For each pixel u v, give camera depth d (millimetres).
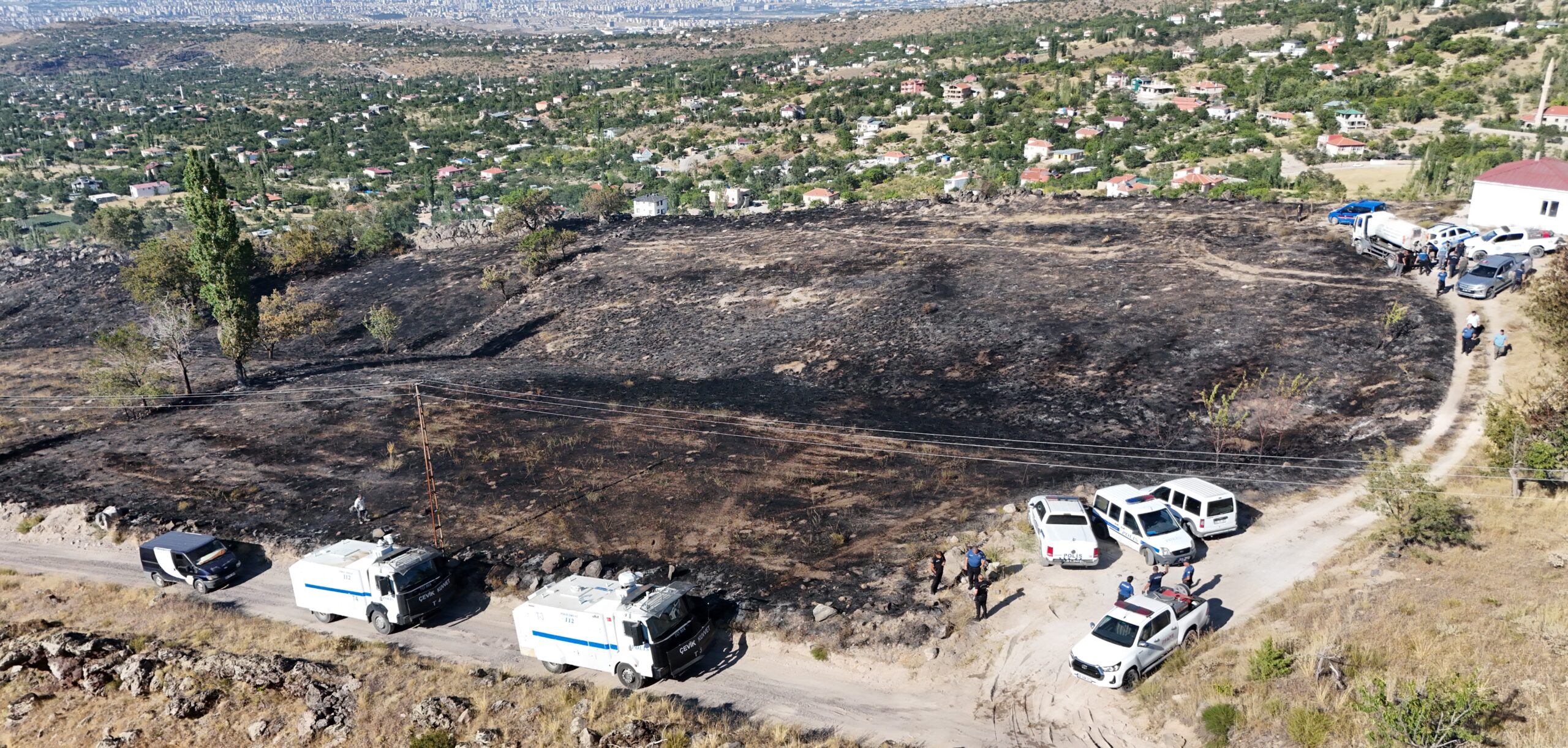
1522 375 36594
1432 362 39562
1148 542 27562
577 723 22656
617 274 75750
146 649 27797
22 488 41219
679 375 52844
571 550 32188
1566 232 51500
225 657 26672
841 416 42781
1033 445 37406
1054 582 27594
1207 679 21938
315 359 65312
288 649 27938
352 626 29484
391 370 57906
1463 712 17172
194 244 54312
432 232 98688
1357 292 48688
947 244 69688
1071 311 51938
